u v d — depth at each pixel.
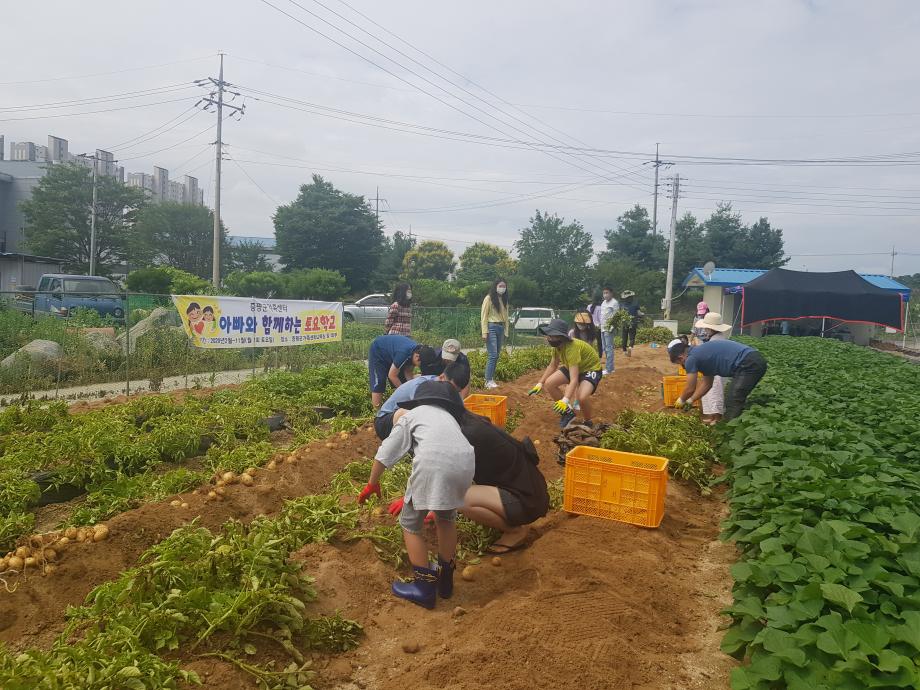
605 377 14.26
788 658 3.17
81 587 4.26
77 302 18.33
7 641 3.77
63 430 6.93
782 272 29.05
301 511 5.23
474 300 43.00
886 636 3.23
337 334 14.19
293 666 3.47
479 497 5.32
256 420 8.30
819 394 10.60
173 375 12.45
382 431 6.02
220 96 36.19
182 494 5.92
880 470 6.08
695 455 7.33
